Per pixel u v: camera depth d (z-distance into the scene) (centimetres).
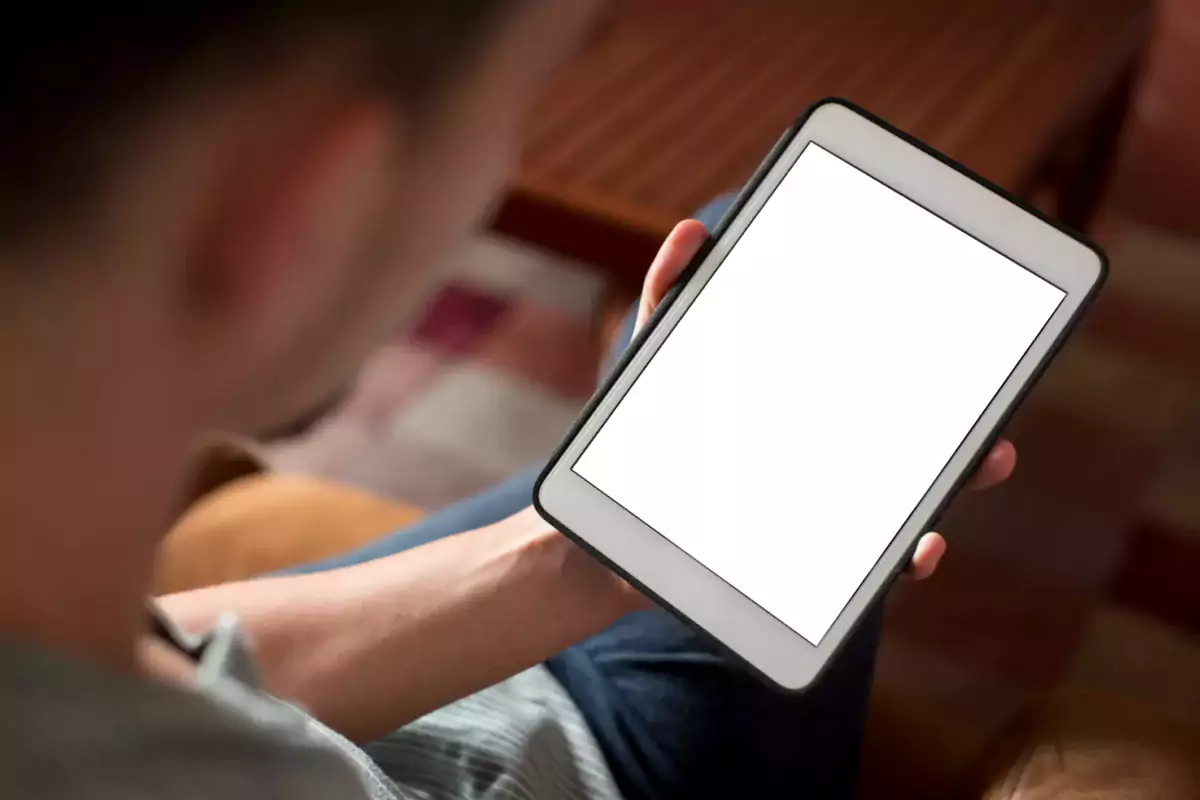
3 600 21
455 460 129
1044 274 51
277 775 26
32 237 18
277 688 53
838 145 53
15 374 20
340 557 71
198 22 18
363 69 20
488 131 23
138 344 21
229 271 21
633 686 65
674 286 54
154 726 23
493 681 55
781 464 54
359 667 54
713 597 53
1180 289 142
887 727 68
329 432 131
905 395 53
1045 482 121
